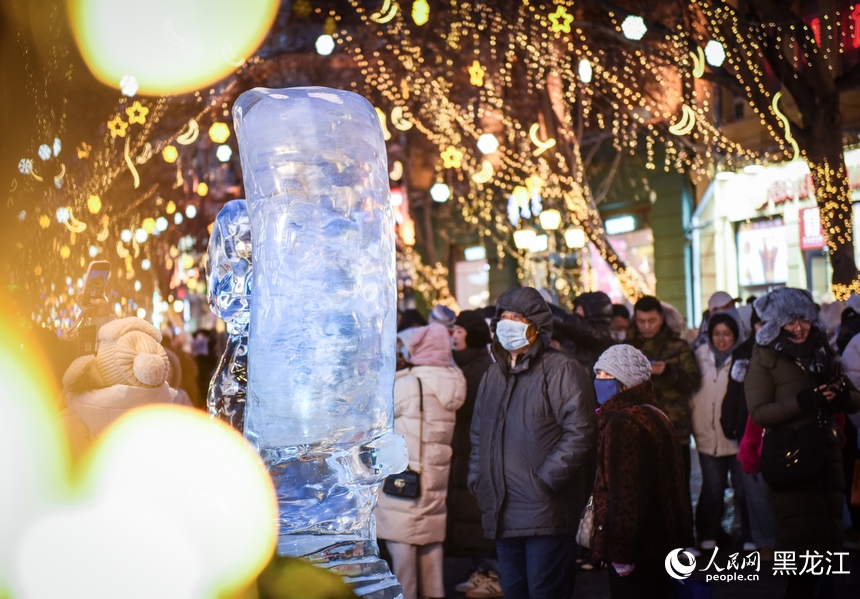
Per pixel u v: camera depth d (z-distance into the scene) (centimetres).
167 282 3238
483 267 2903
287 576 155
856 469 669
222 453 188
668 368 750
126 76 1397
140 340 318
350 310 220
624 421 431
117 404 306
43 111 377
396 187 2862
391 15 1341
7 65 265
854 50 1589
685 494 441
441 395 587
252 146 225
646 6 1830
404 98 2438
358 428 221
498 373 499
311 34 2281
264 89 230
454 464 640
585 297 849
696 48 1311
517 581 489
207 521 153
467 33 2095
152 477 157
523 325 477
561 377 478
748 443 649
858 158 1642
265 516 200
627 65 2067
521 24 1855
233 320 252
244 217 248
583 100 2058
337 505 225
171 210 2764
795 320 538
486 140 1223
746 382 547
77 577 137
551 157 1998
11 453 146
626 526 421
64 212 1644
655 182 2191
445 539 638
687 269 2117
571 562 482
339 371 219
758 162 1862
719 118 1986
